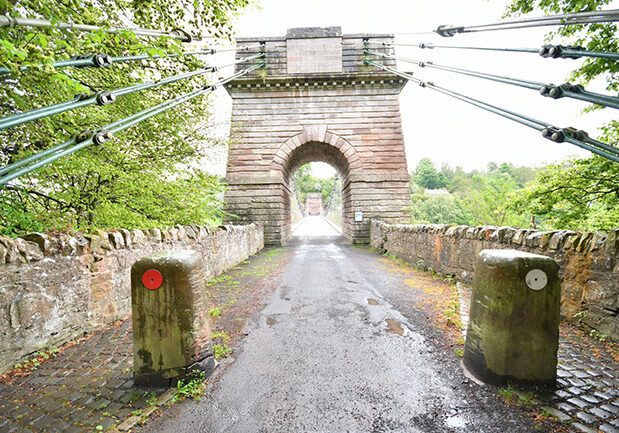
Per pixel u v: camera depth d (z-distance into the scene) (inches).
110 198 262.5
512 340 91.2
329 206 2133.4
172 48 163.0
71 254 131.9
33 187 208.1
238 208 617.6
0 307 101.7
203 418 82.5
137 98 245.4
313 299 200.7
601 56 132.4
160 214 294.7
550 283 90.4
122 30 140.0
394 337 135.1
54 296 122.6
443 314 164.4
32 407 85.6
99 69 202.4
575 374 97.3
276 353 121.5
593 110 245.3
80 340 132.5
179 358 96.4
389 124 636.1
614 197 280.1
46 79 119.0
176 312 96.6
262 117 643.5
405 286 232.1
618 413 79.0
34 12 128.5
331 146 645.3
